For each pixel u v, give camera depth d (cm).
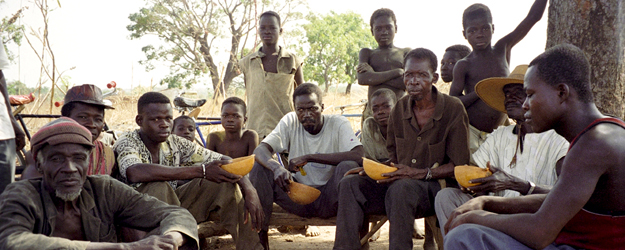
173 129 494
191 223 268
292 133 410
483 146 333
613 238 205
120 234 293
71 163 244
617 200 202
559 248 219
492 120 420
